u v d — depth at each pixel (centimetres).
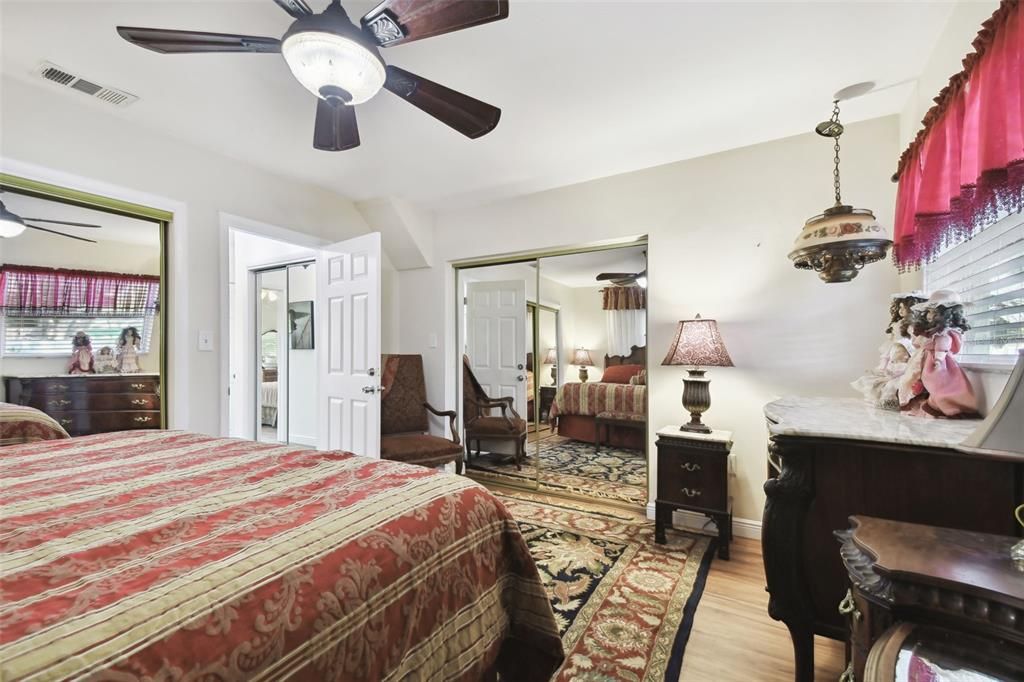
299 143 260
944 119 144
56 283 232
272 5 156
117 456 139
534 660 116
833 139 243
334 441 337
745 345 263
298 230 322
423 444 327
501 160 284
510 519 120
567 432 345
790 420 145
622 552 237
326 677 69
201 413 260
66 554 71
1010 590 66
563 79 199
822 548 129
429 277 393
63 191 215
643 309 318
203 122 236
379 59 140
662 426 286
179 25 166
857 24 164
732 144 262
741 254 265
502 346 375
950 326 146
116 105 220
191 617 59
